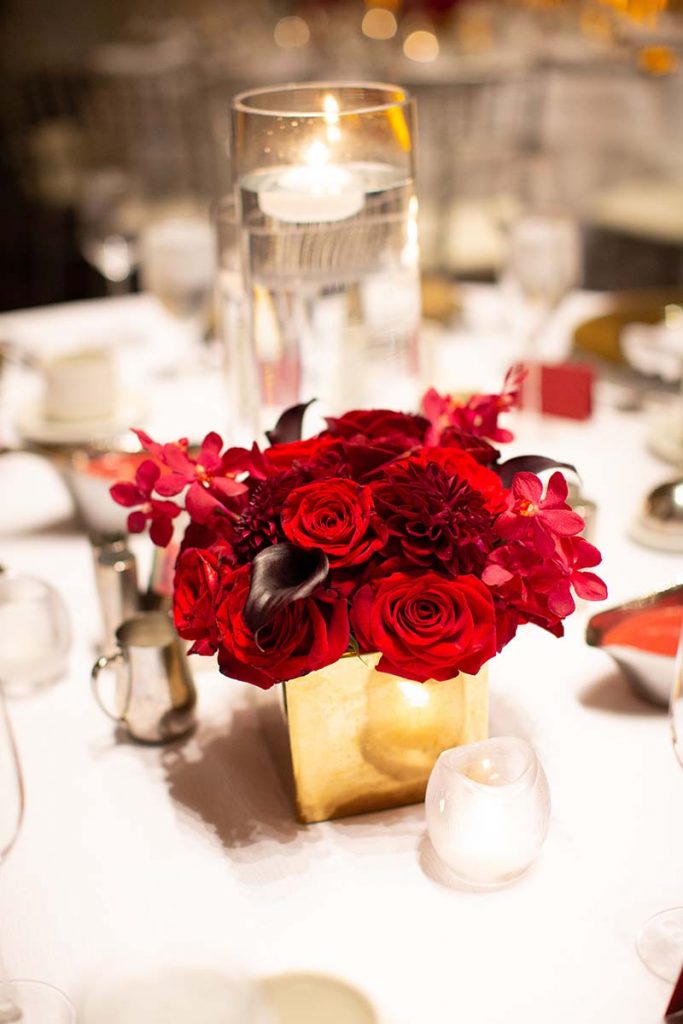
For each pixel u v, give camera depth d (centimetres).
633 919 68
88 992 49
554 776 80
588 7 298
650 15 263
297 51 340
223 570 70
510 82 299
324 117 95
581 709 87
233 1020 48
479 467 74
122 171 344
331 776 76
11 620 93
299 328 105
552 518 69
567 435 135
